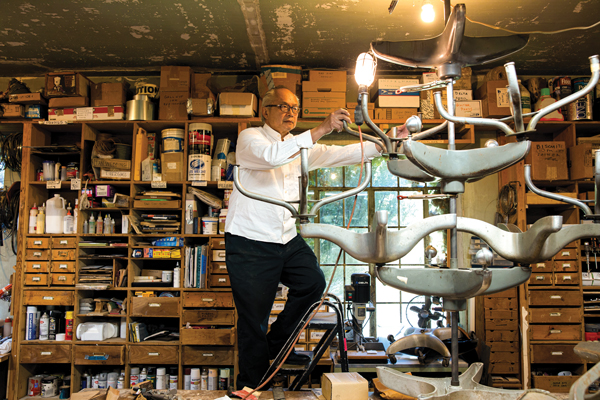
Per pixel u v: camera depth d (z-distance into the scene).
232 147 3.51
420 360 2.80
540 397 1.09
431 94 3.34
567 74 3.69
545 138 3.66
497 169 1.13
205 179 3.27
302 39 3.10
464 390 1.19
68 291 3.24
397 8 2.67
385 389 1.79
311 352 2.20
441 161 1.14
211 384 3.13
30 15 2.75
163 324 3.52
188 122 3.32
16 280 3.29
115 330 3.31
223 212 3.26
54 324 3.27
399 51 1.30
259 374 1.93
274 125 2.28
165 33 3.00
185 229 3.27
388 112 3.31
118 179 3.37
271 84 3.24
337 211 3.73
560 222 1.05
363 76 1.23
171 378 3.17
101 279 3.25
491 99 3.28
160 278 3.37
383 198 3.75
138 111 3.32
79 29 2.94
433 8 2.64
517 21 2.82
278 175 2.14
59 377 3.34
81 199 3.30
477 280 1.08
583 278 3.27
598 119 3.35
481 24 2.85
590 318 3.37
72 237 3.29
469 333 3.40
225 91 3.40
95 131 3.54
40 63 3.50
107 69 3.64
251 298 1.97
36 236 3.33
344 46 3.21
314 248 3.72
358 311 3.09
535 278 3.21
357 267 3.68
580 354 1.30
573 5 2.62
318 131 1.60
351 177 3.75
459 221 1.24
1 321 3.65
